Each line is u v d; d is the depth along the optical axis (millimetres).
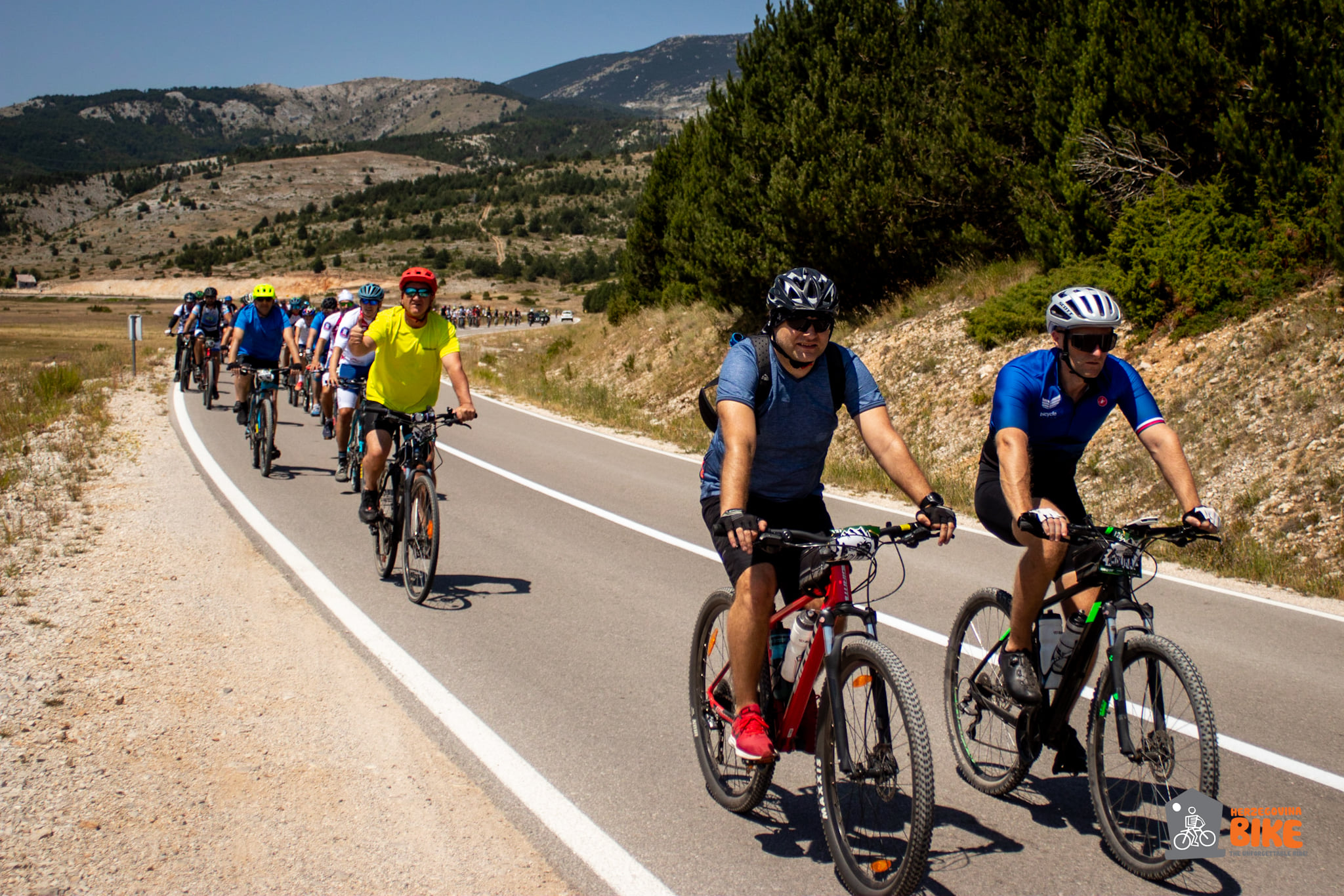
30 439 12172
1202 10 12844
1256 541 8602
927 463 12914
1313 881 3318
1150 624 3477
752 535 3094
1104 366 3877
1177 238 12477
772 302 3312
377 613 6043
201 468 10711
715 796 3830
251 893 3135
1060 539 3385
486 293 172125
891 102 18359
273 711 4539
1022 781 4129
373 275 187250
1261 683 5266
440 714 4559
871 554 3197
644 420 19141
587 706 4738
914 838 2896
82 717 4379
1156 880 3291
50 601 5957
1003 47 16562
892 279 19375
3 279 196375
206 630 5609
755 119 19859
